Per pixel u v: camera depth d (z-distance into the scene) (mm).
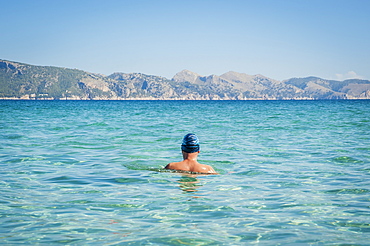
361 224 4613
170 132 18000
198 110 55906
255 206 5426
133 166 8852
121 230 4367
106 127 21094
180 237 4125
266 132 17984
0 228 4430
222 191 6363
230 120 28250
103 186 6738
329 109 55312
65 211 5148
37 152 11180
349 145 12867
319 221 4742
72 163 9297
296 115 36031
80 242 3971
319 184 6957
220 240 4027
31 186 6734
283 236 4168
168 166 8297
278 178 7523
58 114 39469
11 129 19391
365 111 45438
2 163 9266
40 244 3916
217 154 10898
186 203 5559
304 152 11281
